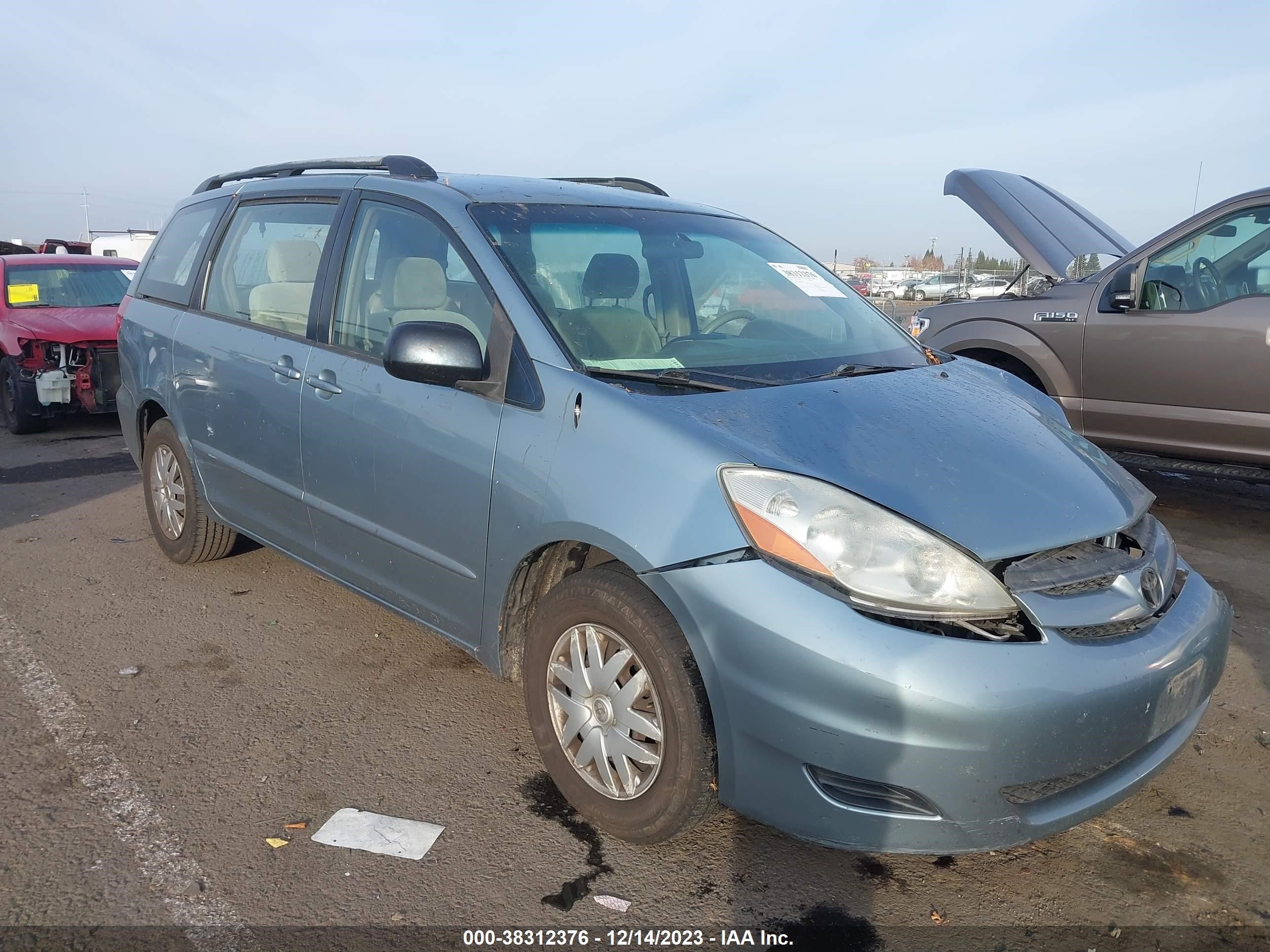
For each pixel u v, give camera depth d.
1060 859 2.64
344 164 3.93
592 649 2.60
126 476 6.87
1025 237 6.64
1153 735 2.34
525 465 2.68
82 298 9.18
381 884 2.45
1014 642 2.16
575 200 3.54
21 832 2.61
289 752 3.06
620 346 2.91
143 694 3.43
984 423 2.77
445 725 3.26
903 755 2.08
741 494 2.28
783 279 3.70
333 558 3.56
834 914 2.39
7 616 4.11
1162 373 5.57
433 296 3.17
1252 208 5.32
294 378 3.59
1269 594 4.62
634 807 2.52
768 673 2.17
